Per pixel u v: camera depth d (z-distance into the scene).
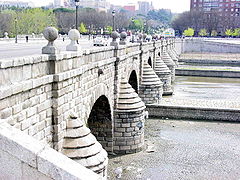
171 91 64.75
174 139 40.25
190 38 156.62
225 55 135.88
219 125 47.03
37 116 15.52
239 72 92.31
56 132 17.47
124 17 155.00
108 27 119.19
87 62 22.61
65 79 17.80
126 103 34.59
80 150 19.03
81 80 20.83
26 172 10.41
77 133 19.22
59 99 17.30
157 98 52.38
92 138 20.23
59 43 52.19
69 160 10.66
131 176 29.72
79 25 114.12
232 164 33.34
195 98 61.56
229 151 36.81
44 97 16.12
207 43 148.62
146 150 36.25
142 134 36.25
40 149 10.56
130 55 37.78
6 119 12.83
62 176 10.10
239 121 49.19
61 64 17.45
